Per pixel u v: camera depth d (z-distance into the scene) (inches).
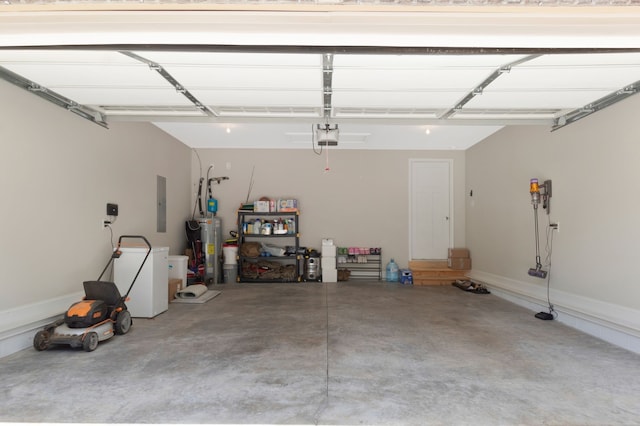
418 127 247.3
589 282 163.6
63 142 158.6
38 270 144.9
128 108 168.1
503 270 245.0
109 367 119.3
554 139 189.5
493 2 64.5
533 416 89.0
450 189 320.8
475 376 113.0
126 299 164.9
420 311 200.5
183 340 148.6
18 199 135.6
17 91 135.2
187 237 295.0
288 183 321.4
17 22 70.6
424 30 72.2
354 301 227.5
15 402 95.0
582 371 117.0
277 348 138.9
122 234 204.1
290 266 308.8
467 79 126.2
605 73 119.3
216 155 318.0
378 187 322.3
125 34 72.4
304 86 135.2
